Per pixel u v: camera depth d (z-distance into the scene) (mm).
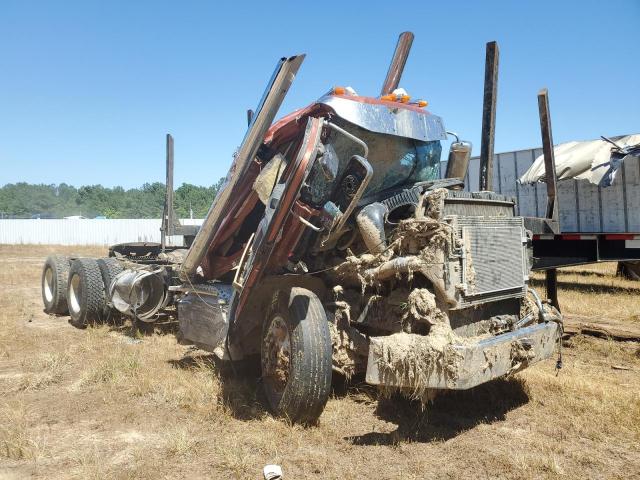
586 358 6816
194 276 6078
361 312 4859
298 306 4449
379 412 4770
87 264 8836
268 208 4520
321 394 4309
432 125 5312
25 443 4066
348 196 4504
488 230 4414
